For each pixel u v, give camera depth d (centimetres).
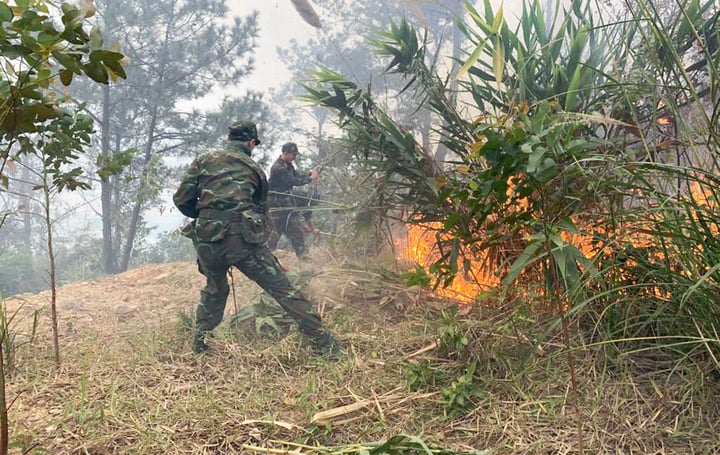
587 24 392
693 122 286
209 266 335
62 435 244
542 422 239
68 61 160
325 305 414
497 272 311
